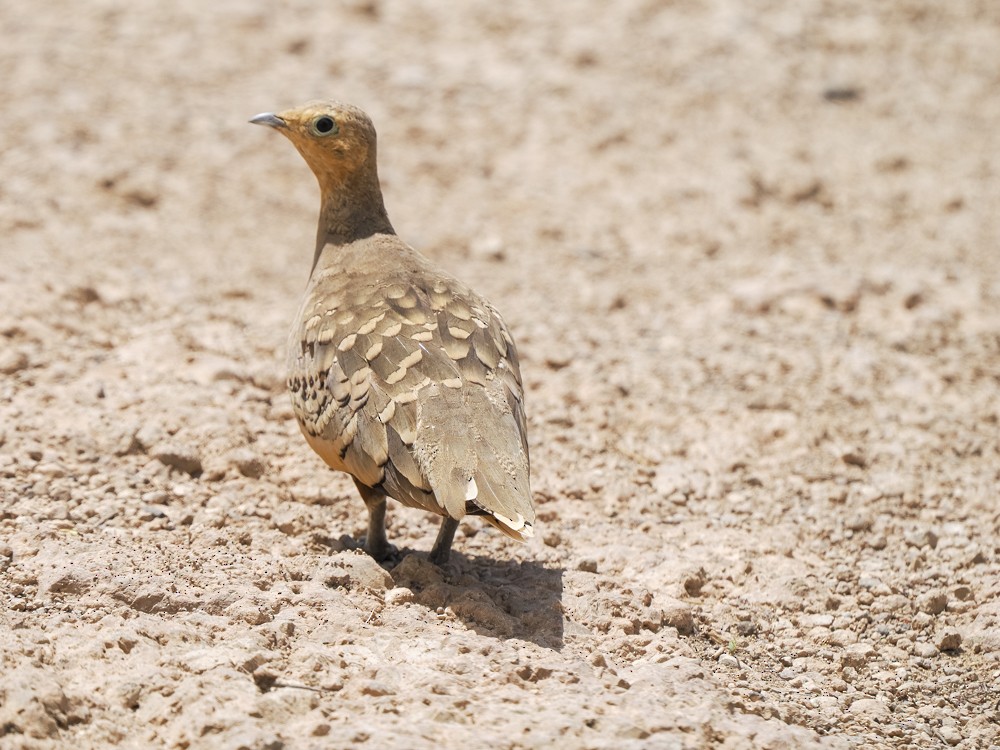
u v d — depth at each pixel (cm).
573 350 1645
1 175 1961
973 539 1250
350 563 1063
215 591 993
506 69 2517
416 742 799
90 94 2283
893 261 1950
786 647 1080
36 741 789
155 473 1220
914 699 1020
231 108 2311
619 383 1555
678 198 2136
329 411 1023
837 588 1163
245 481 1234
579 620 1039
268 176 2125
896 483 1345
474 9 2728
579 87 2462
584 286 1861
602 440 1428
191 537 1120
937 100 2536
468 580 1080
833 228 2073
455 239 1980
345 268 1125
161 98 2309
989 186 2223
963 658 1077
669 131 2347
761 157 2278
